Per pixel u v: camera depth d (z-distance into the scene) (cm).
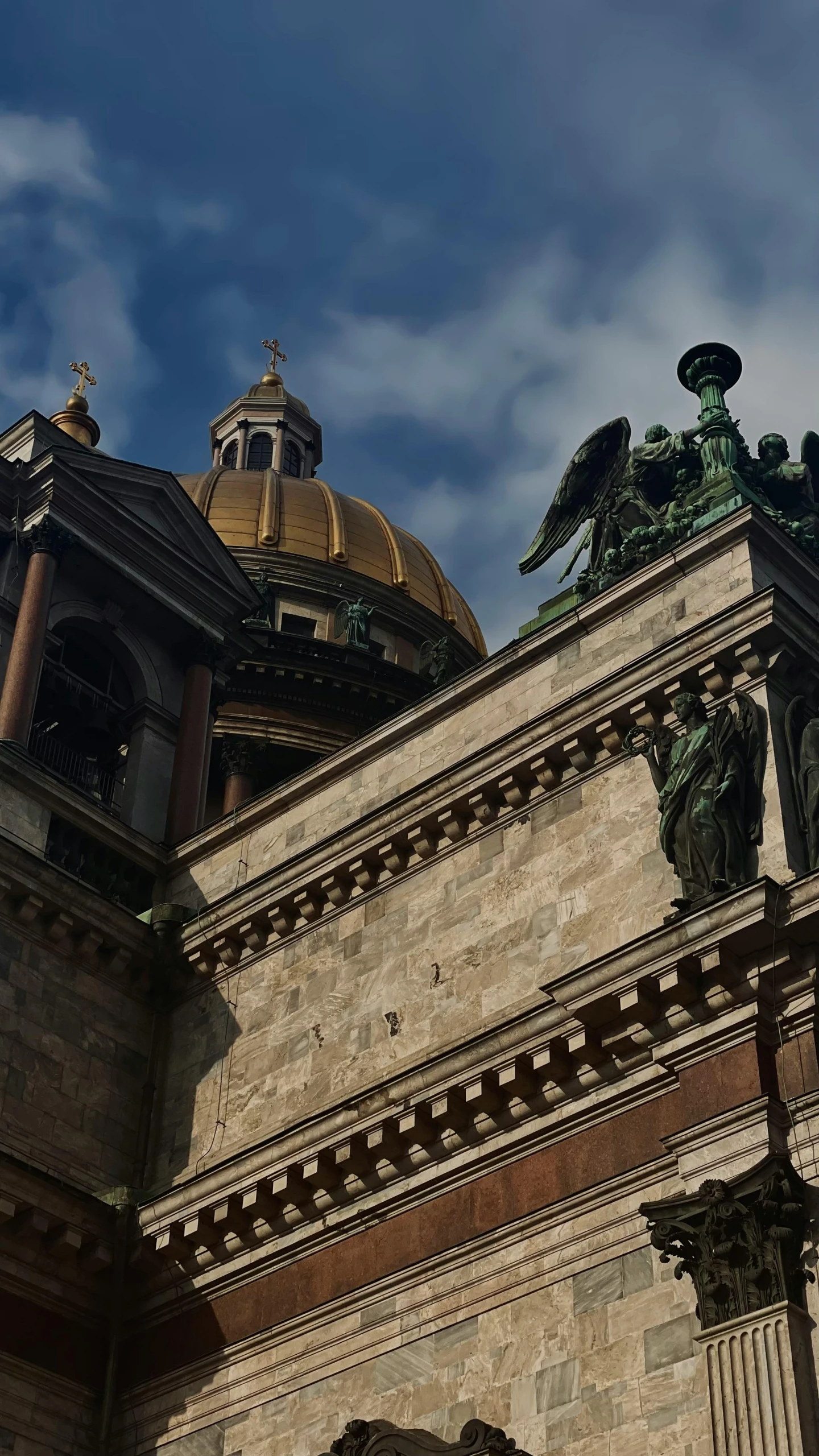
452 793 3669
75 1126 3809
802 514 3828
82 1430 3494
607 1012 3005
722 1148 2806
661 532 3747
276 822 4166
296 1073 3709
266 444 8975
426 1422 3025
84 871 4197
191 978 4078
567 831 3478
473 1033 3403
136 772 4622
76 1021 3925
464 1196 3195
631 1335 2839
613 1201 2983
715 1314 2697
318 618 7219
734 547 3528
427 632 7431
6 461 4619
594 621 3697
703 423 3856
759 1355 2611
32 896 3928
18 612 4497
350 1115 3328
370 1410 3127
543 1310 2977
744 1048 2856
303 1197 3397
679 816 3198
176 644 4894
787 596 3322
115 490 4831
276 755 6662
